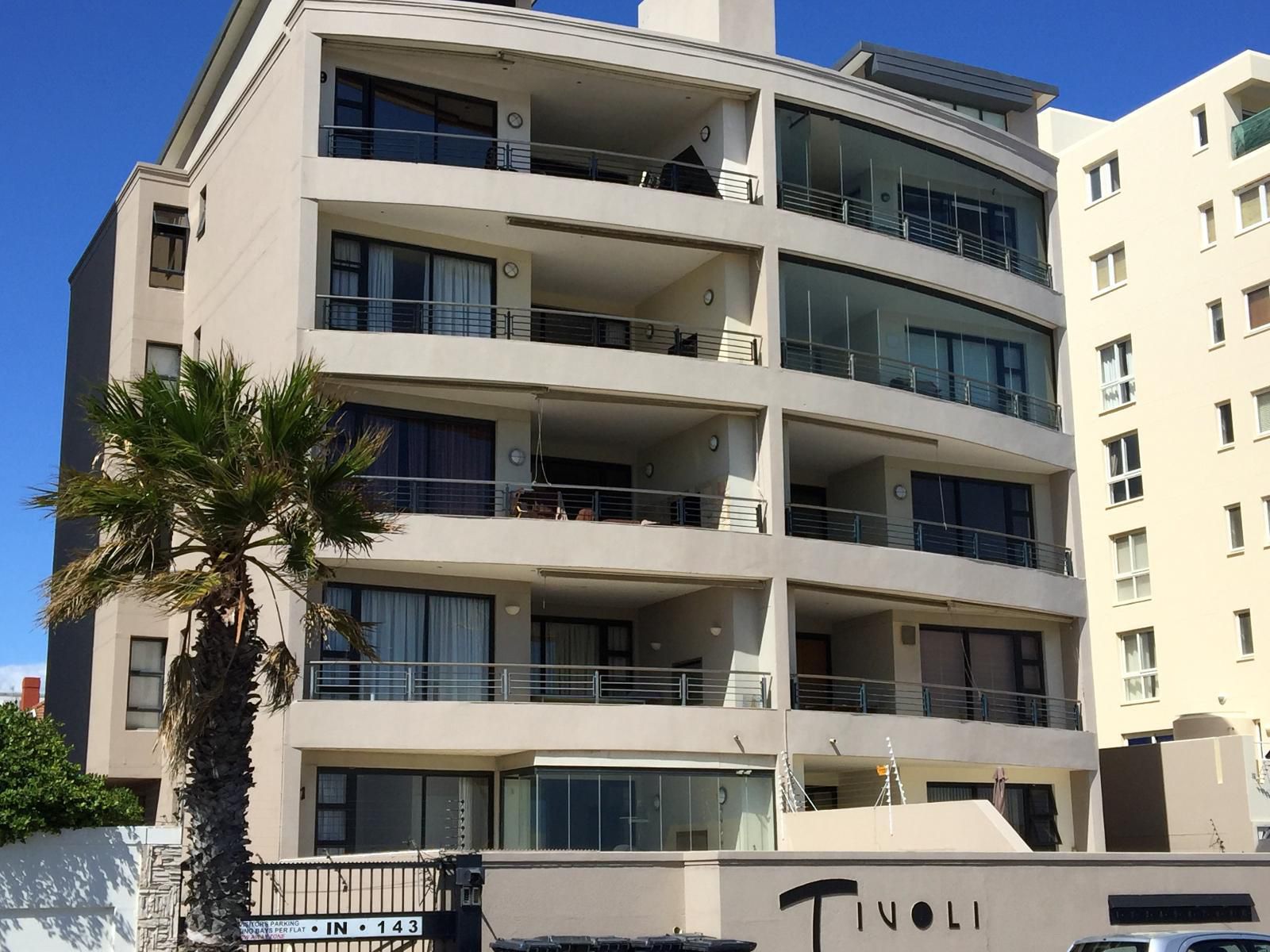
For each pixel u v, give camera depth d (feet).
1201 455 141.59
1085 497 153.79
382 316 98.27
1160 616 143.54
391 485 95.81
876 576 104.27
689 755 95.09
